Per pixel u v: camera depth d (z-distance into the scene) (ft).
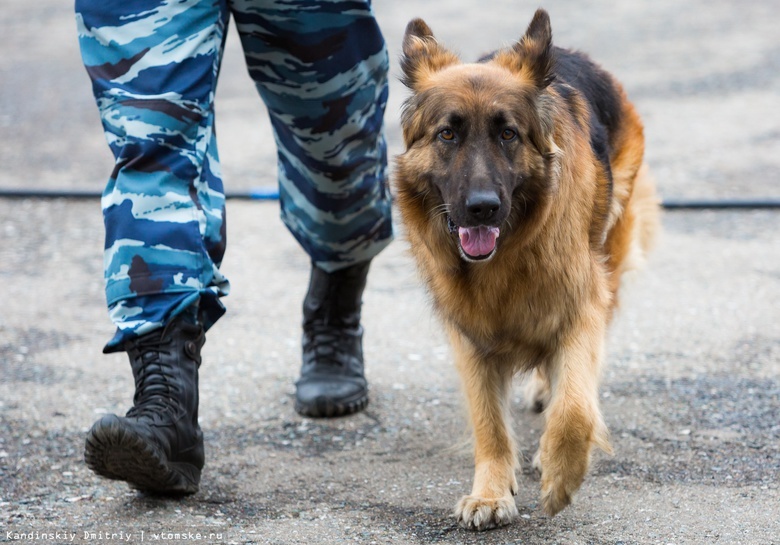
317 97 15.60
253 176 36.01
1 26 66.64
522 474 16.49
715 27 59.00
